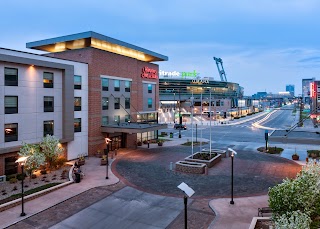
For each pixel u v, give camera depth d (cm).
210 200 2233
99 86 4125
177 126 8169
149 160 3775
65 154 3628
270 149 4581
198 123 10312
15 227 1767
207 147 4928
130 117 4853
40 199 2234
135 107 4988
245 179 2856
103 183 2666
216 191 2470
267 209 1894
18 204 2112
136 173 3073
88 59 3975
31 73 3111
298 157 3862
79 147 3850
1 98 2797
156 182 2742
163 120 11581
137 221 1870
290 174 3067
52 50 4709
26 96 3056
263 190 2500
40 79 3222
